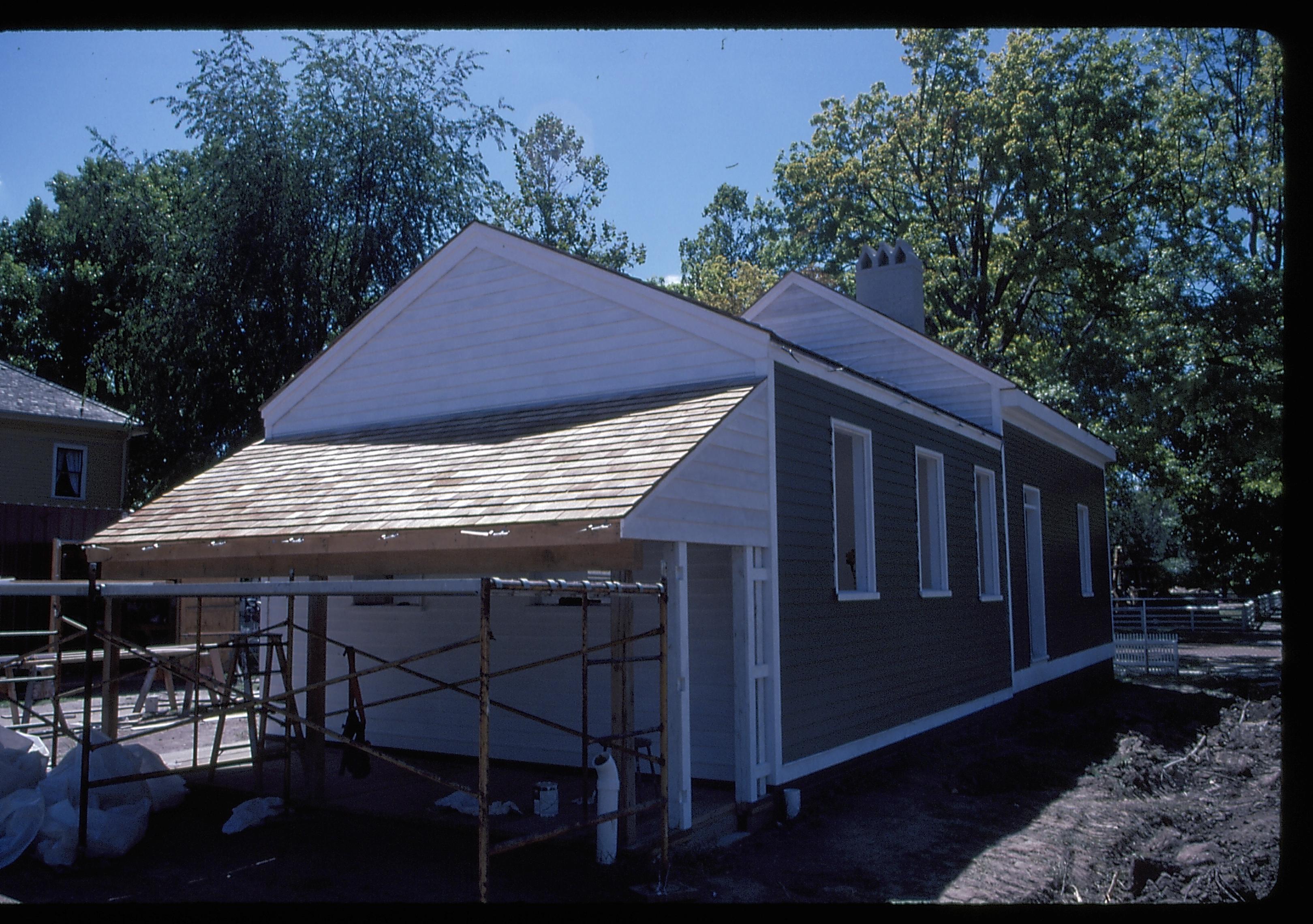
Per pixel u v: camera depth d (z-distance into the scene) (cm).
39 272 4006
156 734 1314
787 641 943
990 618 1514
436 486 902
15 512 2167
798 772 948
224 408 2600
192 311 2502
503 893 694
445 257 1193
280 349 2541
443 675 1199
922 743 1228
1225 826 981
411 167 2780
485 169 2991
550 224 4234
